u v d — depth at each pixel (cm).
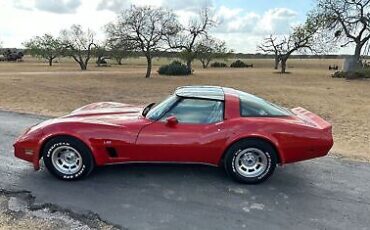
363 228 356
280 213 382
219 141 442
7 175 469
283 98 1652
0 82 2083
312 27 4041
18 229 336
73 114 498
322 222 365
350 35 3547
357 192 443
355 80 2995
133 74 3425
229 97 466
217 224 356
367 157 606
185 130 442
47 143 444
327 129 455
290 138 442
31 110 1053
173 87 2125
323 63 9775
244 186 450
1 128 748
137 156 448
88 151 444
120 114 491
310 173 505
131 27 2978
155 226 349
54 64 6512
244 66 6925
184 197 415
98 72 3753
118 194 419
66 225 346
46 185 439
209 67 6475
